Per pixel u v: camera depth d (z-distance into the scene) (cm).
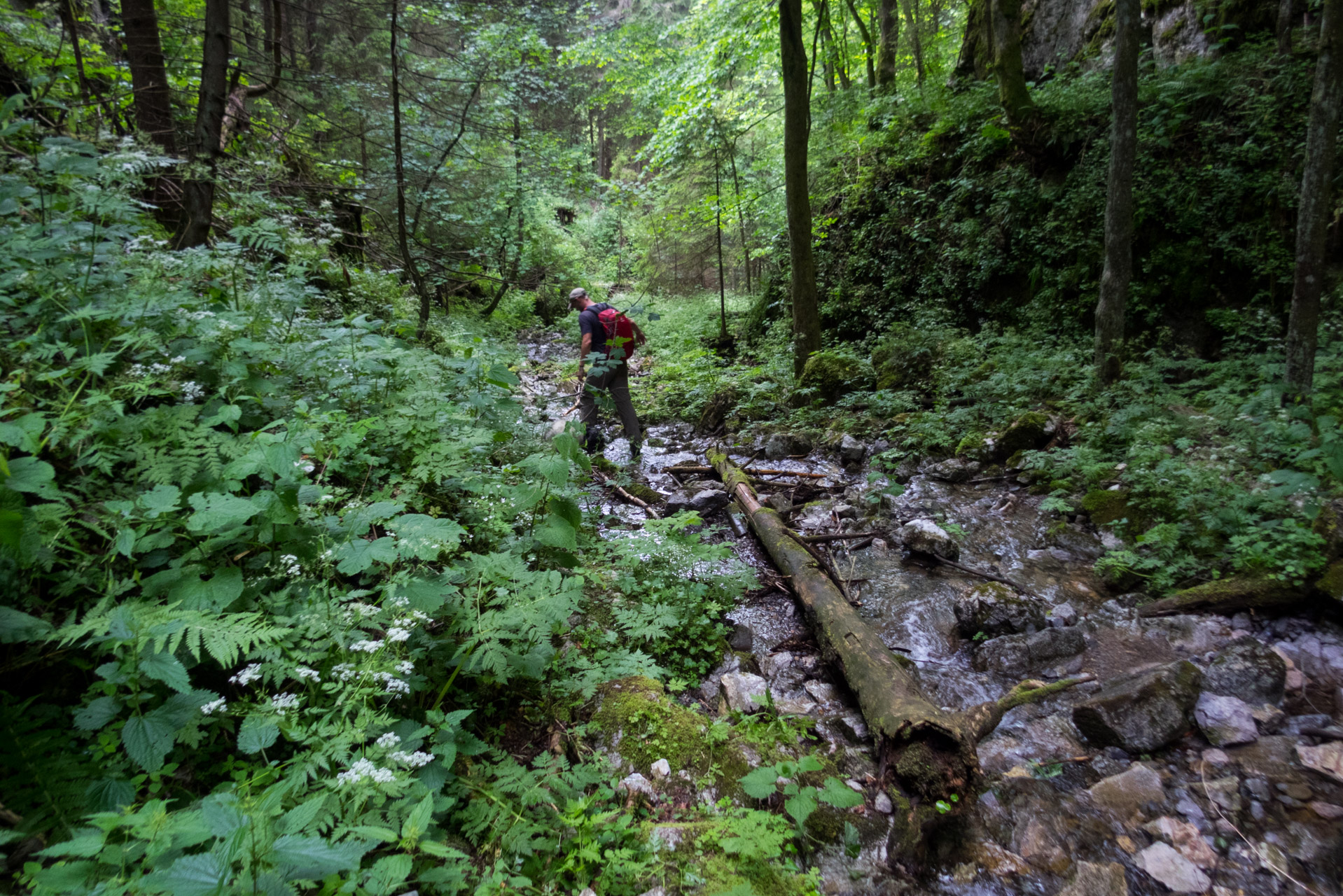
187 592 218
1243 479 448
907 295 1079
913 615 421
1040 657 366
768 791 243
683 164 1288
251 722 187
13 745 182
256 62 926
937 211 1070
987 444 647
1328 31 450
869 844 252
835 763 289
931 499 592
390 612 238
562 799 242
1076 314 863
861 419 785
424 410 365
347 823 180
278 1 859
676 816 252
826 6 1229
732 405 893
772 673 363
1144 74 954
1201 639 365
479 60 1127
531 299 1648
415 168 1145
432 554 235
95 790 176
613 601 377
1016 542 507
